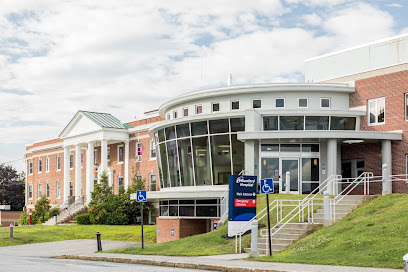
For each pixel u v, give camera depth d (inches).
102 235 1535.4
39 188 2706.7
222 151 1349.7
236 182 842.2
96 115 2155.5
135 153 2041.1
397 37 1401.3
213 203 1354.6
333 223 868.6
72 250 1172.5
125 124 2164.1
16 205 3462.1
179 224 1365.7
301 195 1149.1
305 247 759.1
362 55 1498.5
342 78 1413.6
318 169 1302.9
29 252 1148.5
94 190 1908.2
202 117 1354.6
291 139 1275.8
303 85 1336.1
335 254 681.0
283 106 1353.3
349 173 1357.0
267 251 808.9
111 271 617.3
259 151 1309.1
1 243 1370.6
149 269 649.6
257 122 1299.2
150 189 1911.9
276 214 1002.1
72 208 2075.5
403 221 754.2
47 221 2044.8
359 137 1218.6
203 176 1378.0
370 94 1321.4
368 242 699.4
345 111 1298.0
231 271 621.9
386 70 1293.1
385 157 1240.2
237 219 838.5
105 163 2027.6
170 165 1481.3
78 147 2207.2
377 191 1272.1
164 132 1494.8
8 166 3494.1
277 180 1299.2
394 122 1263.5
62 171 2507.4
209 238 973.2
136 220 1851.6
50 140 2632.9
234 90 1371.8
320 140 1290.6
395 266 582.9
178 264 698.8
